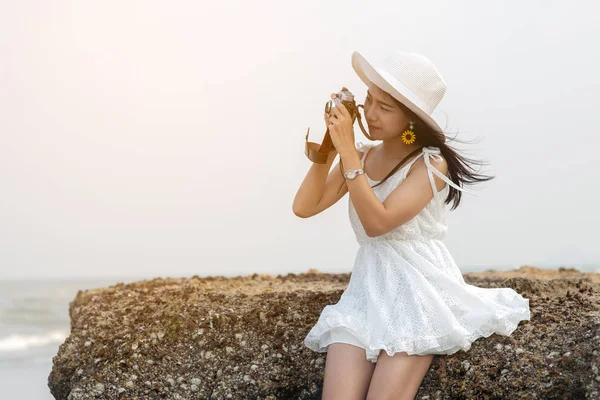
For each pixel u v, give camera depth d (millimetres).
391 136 3145
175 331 3812
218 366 3666
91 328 4059
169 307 4047
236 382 3600
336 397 2832
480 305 3100
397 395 2797
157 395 3568
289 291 4324
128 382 3604
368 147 3463
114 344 3797
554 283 4191
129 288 5043
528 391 3051
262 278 5633
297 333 3770
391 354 2811
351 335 2934
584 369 3029
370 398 2803
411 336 2852
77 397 3549
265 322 3848
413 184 3055
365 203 2951
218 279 5547
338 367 2885
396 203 2998
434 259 3168
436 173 3068
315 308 3969
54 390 3990
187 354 3723
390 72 3094
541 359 3133
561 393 3010
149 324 3900
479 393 3125
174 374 3645
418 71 3072
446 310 2957
